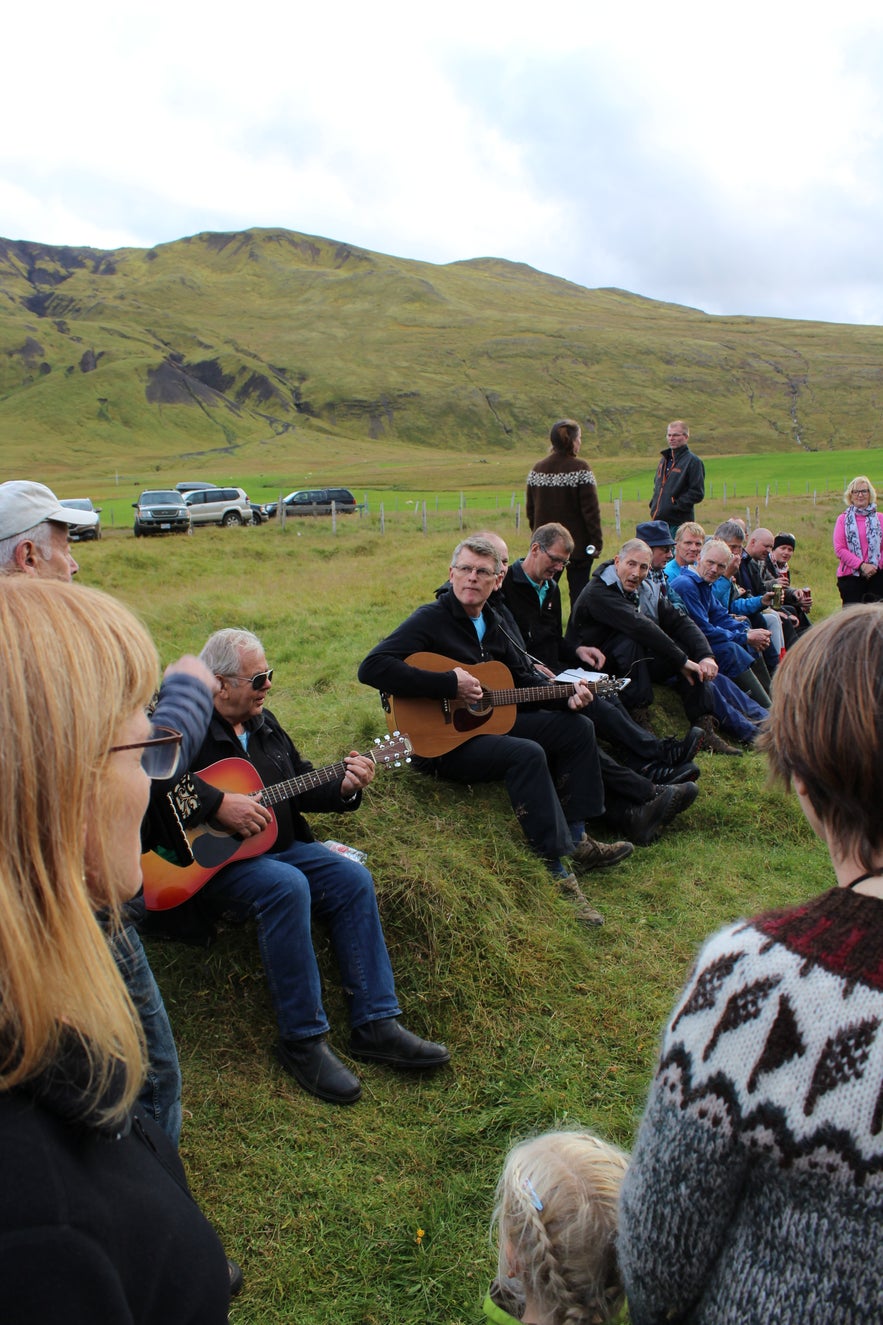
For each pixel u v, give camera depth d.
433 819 4.97
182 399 176.00
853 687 1.19
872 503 9.86
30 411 162.12
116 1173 1.08
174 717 2.59
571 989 4.18
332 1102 3.43
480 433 171.25
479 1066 3.70
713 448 151.25
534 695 5.26
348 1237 2.92
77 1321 0.93
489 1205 3.06
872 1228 1.02
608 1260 1.75
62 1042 1.00
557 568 6.16
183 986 3.75
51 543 3.20
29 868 0.99
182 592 15.40
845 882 1.25
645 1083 3.64
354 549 22.05
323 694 7.78
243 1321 2.66
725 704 7.24
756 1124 1.09
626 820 5.73
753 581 8.98
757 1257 1.08
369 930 3.73
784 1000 1.12
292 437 161.00
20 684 1.00
